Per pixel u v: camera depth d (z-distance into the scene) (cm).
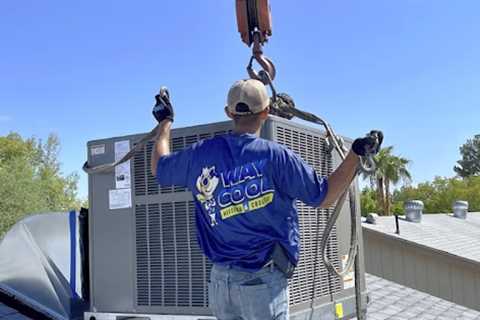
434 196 4659
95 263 328
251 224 204
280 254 206
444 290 1521
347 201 344
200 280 294
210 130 292
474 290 1494
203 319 291
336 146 276
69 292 350
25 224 370
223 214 207
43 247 363
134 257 315
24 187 2766
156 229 309
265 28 317
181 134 300
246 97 214
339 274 243
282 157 205
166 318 301
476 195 4444
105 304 323
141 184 315
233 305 207
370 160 197
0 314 350
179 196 302
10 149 3775
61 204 3491
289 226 211
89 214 332
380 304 591
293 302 282
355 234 268
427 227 1834
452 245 1605
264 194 203
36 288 356
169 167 228
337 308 321
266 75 296
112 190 325
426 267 1554
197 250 295
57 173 3834
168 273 304
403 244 1566
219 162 212
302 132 302
